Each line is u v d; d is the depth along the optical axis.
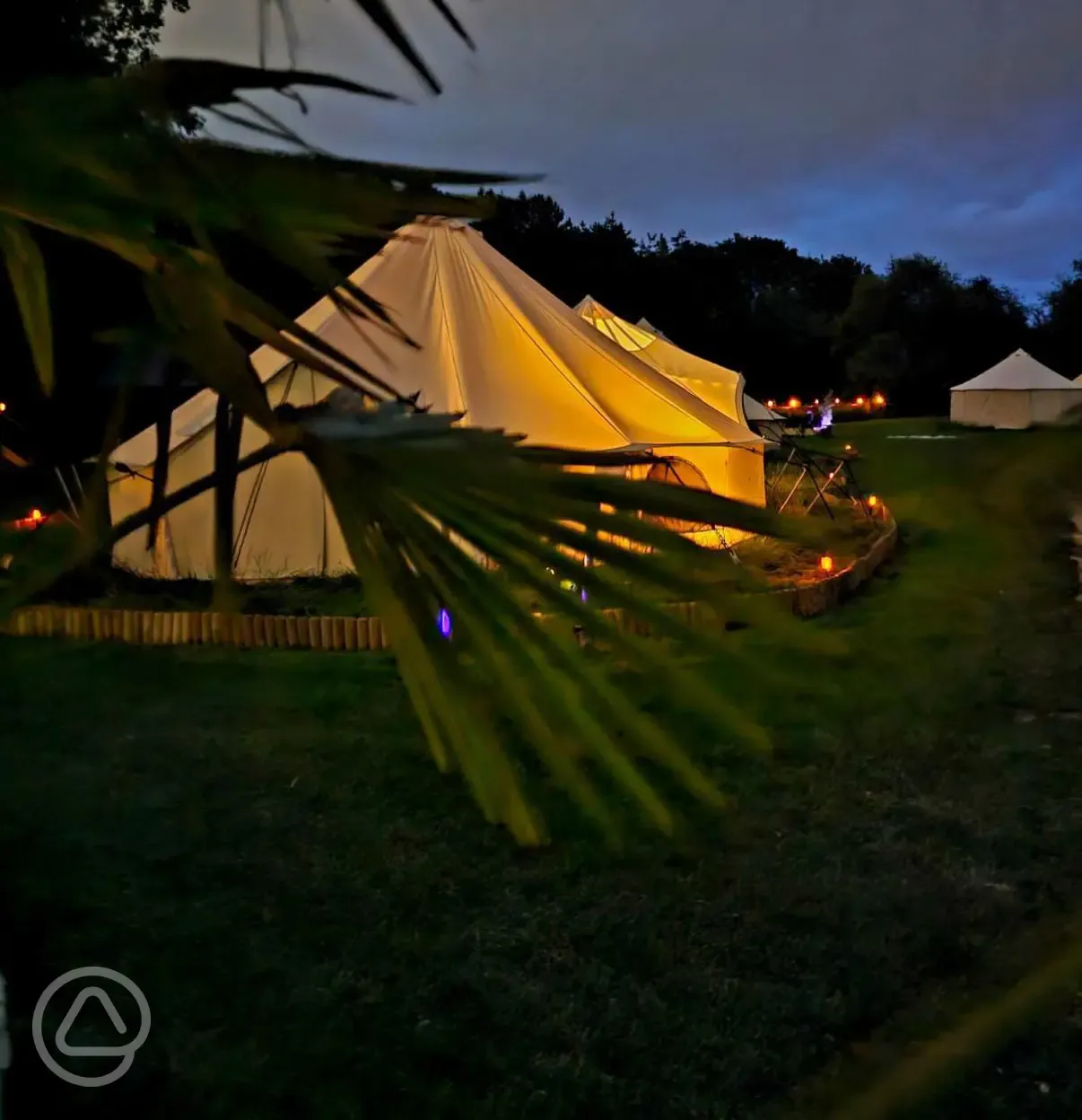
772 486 12.84
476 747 0.59
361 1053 2.74
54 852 3.94
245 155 0.58
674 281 42.75
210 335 0.57
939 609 8.59
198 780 4.76
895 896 3.59
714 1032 2.83
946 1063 0.65
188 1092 2.56
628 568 0.54
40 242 0.63
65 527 0.66
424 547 0.57
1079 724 5.50
